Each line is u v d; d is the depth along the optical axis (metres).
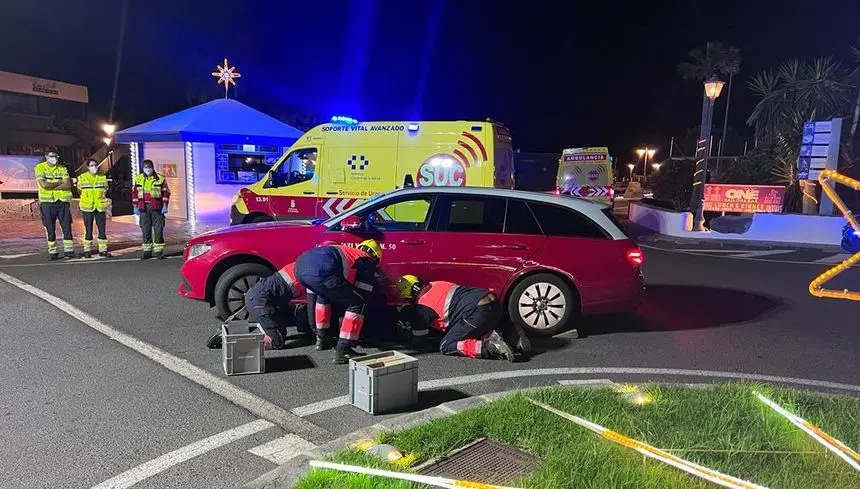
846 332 6.91
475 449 3.58
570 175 23.84
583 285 6.36
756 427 3.88
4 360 5.33
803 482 3.23
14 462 3.54
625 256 6.40
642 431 3.80
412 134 10.23
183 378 5.00
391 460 3.34
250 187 11.51
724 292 9.16
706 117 16.77
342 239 6.38
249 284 6.60
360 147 10.49
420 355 5.87
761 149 20.80
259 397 4.64
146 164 10.78
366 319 6.04
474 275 6.42
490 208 6.51
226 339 5.04
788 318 7.53
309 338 6.27
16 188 18.42
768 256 13.36
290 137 17.61
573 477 3.16
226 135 16.11
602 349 6.16
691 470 3.23
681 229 17.14
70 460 3.57
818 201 17.38
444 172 10.06
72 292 8.03
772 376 5.38
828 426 3.93
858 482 3.25
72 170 30.98
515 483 3.15
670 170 25.14
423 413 4.14
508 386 5.03
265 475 3.25
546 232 6.42
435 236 6.43
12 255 11.12
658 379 5.27
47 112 34.47
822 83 18.83
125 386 4.79
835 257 13.23
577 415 4.02
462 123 10.04
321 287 5.27
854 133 18.17
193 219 16.52
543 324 6.47
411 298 5.91
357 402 4.48
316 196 10.83
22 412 4.24
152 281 8.83
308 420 4.24
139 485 3.31
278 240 6.52
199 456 3.66
